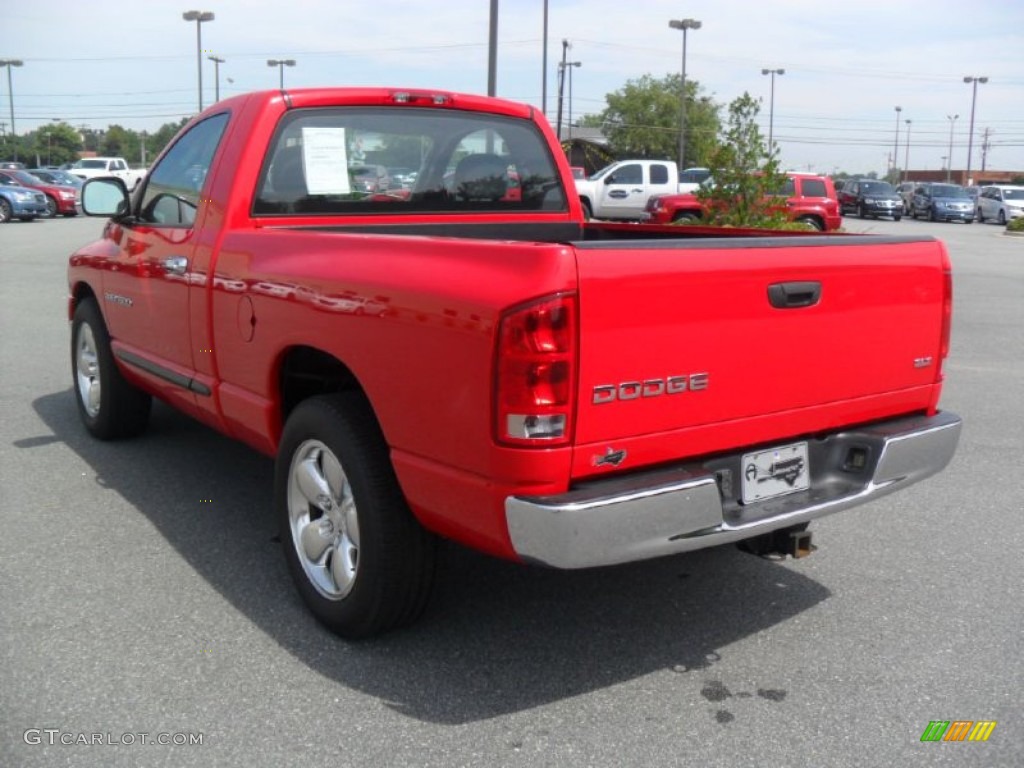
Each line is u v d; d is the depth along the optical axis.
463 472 3.01
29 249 19.81
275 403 3.96
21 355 8.86
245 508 5.01
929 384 3.89
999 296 15.14
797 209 23.72
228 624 3.76
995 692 3.38
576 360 2.83
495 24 19.97
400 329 3.16
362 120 4.59
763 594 4.16
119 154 109.50
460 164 4.94
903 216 47.72
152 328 4.95
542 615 3.92
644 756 2.98
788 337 3.31
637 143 74.88
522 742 3.04
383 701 3.25
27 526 4.71
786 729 3.14
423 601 3.55
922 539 4.83
